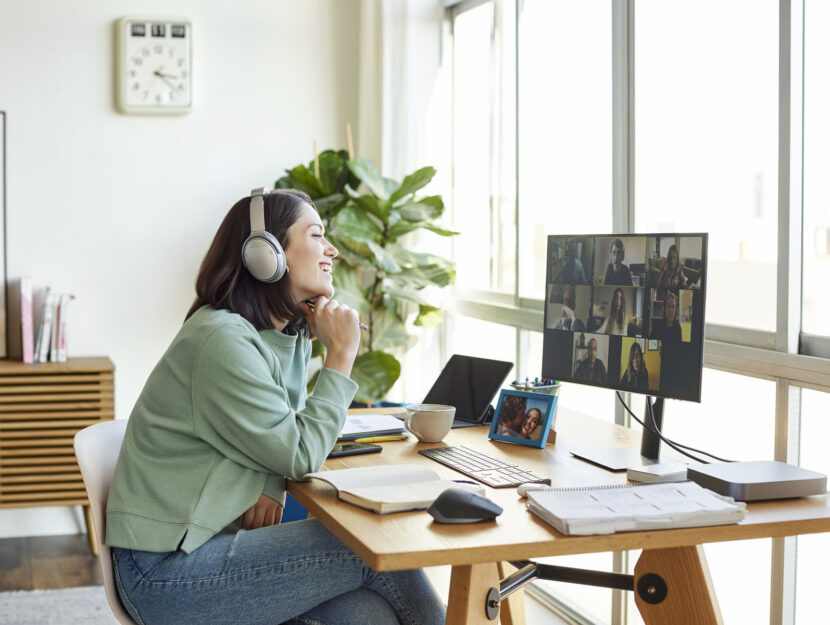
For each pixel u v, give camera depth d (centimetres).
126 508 172
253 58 419
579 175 300
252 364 172
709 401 242
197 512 169
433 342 411
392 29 404
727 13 230
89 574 349
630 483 173
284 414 172
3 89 390
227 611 165
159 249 411
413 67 402
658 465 177
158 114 407
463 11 391
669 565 168
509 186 354
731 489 158
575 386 302
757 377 218
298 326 201
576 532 139
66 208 399
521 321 332
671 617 169
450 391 243
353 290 381
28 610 310
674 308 182
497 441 213
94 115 400
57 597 322
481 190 379
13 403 365
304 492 167
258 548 167
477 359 242
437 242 407
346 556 169
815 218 207
